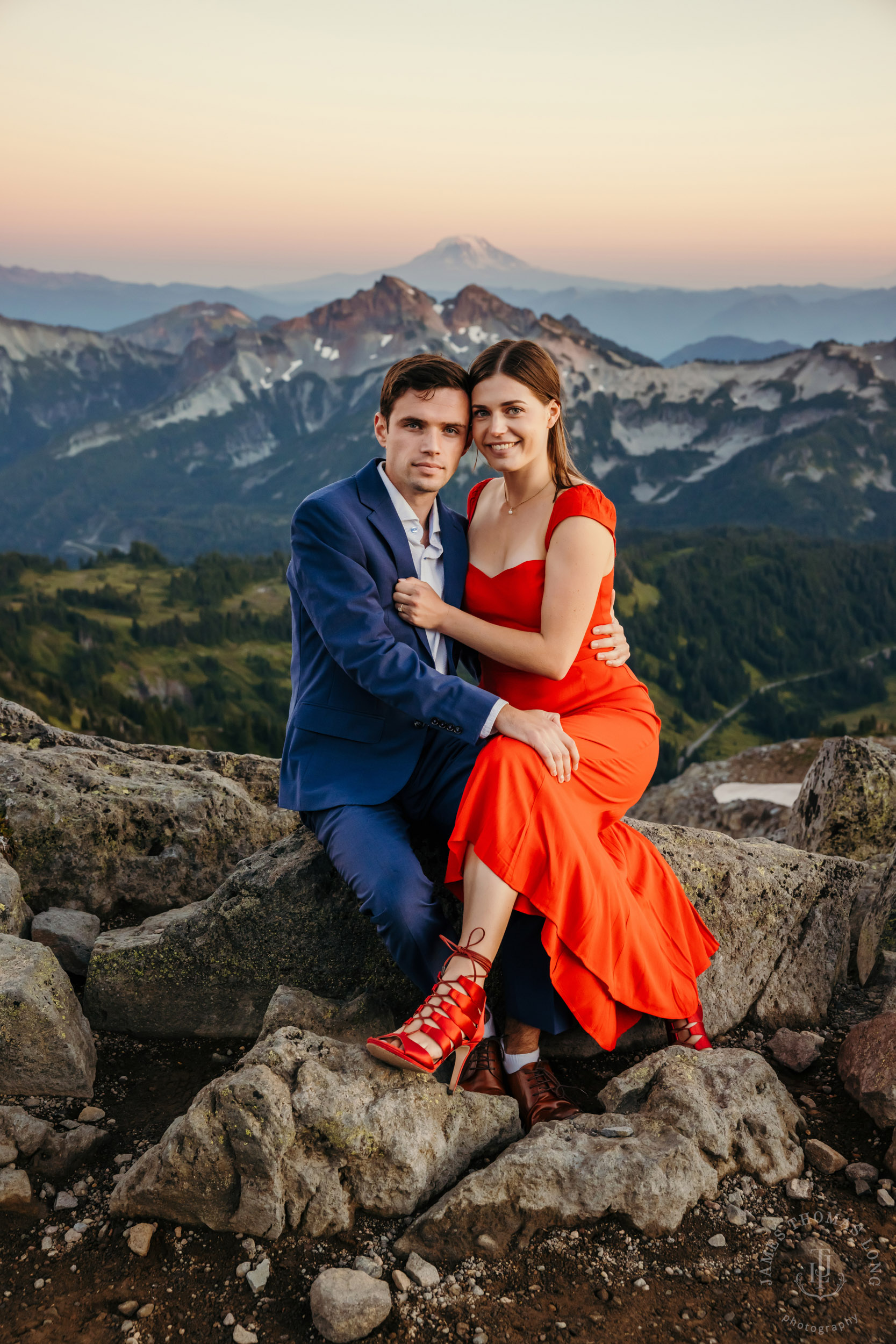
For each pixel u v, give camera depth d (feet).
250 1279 8.12
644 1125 9.50
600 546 11.20
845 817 18.63
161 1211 8.80
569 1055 11.80
